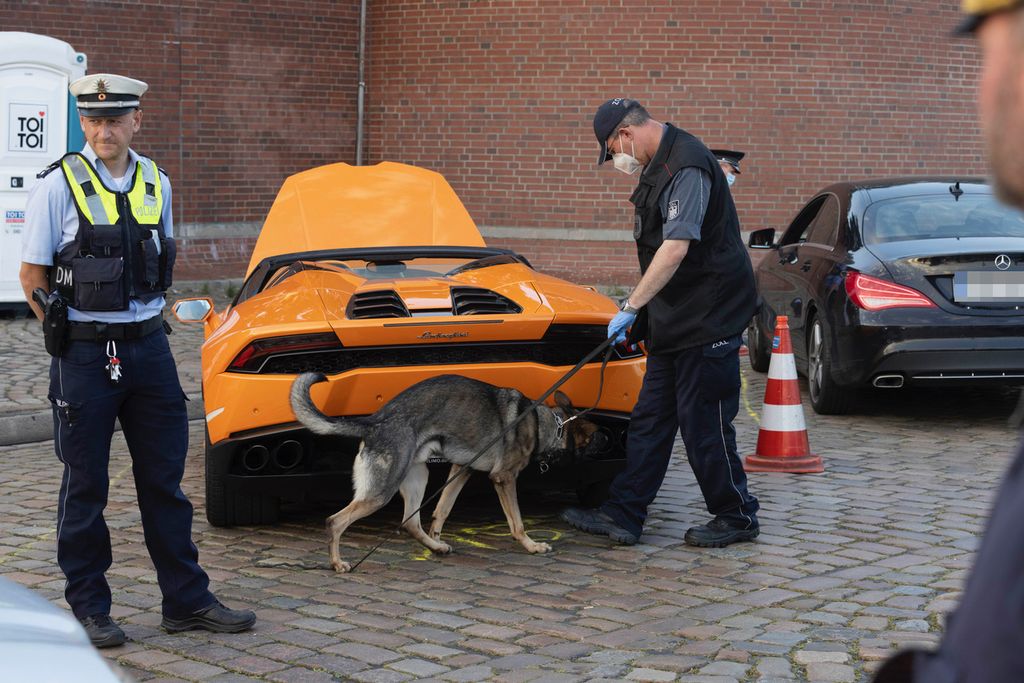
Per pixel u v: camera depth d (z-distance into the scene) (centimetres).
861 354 793
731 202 527
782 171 1474
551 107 1503
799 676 386
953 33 122
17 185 1202
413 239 703
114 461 742
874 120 1484
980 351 769
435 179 748
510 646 420
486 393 521
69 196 414
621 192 1494
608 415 561
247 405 520
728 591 482
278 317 530
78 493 425
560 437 537
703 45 1458
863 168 1488
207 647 422
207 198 1512
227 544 559
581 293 588
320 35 1568
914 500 627
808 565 517
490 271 611
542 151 1512
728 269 521
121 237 416
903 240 823
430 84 1558
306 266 618
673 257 505
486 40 1521
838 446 764
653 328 532
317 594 484
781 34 1455
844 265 830
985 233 826
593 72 1484
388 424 501
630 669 395
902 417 861
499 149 1530
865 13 1464
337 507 630
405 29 1564
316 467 558
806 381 1021
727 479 543
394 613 459
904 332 775
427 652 414
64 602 474
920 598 468
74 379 418
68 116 1212
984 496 635
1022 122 114
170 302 1399
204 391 550
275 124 1552
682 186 508
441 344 529
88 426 420
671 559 530
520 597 478
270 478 534
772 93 1462
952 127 1524
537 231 1521
